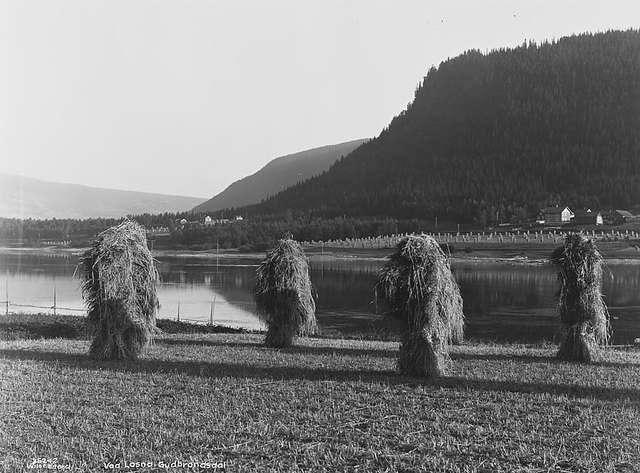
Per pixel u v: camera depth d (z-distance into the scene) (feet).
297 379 53.98
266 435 38.45
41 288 211.41
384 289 57.52
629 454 35.91
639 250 356.59
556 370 61.98
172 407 44.50
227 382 52.31
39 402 45.62
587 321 70.79
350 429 39.75
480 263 327.67
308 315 81.20
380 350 77.00
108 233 64.39
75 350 71.15
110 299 62.85
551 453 35.70
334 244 462.19
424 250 56.85
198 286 226.58
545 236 449.06
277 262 80.23
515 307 160.15
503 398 47.83
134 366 59.21
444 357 62.80
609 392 50.98
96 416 42.29
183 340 86.02
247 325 130.82
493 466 33.81
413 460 34.58
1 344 77.77
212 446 36.73
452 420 41.96
